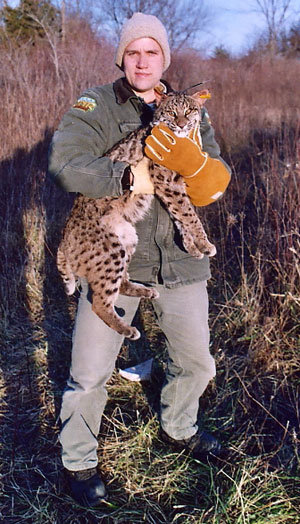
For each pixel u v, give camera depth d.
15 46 10.20
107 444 3.02
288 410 3.32
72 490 2.63
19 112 6.41
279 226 4.66
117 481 2.78
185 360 2.64
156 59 2.54
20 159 6.09
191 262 2.61
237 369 3.71
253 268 4.82
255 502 2.53
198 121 2.76
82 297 2.69
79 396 2.51
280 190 4.91
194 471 2.79
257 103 10.66
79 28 14.09
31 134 6.22
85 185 2.22
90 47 11.07
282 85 12.90
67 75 8.25
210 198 2.49
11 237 5.30
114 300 2.64
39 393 3.51
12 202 5.51
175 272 2.56
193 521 2.45
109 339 2.53
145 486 2.73
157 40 2.50
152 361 3.74
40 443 3.06
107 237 2.69
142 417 3.28
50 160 2.27
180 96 2.71
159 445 3.01
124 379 3.62
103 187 2.21
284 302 4.04
